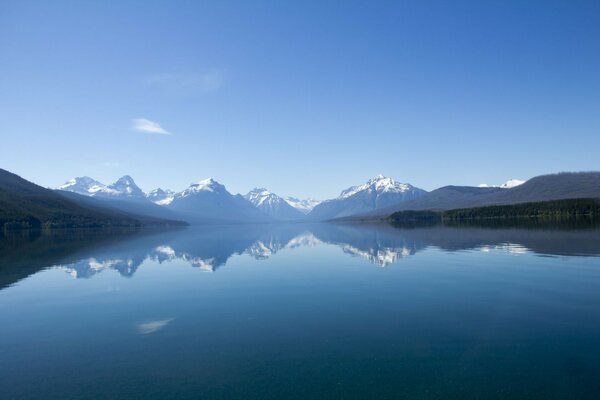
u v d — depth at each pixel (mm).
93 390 16766
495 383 16312
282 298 32312
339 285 37156
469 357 18922
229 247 89062
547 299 29109
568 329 22312
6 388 17156
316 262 55562
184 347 21453
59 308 30734
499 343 20547
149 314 28328
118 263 58500
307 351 20328
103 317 27812
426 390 15891
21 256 69750
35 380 17859
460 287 34281
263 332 23594
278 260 59625
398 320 25062
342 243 92125
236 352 20516
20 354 21016
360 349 20344
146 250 81500
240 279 42281
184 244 100812
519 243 70312
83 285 40312
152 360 19781
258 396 15805
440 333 22359
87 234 175125
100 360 19953
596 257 48969
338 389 16188
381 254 63000
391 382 16641
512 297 30016
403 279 39156
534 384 16125
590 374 16844
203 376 17797
